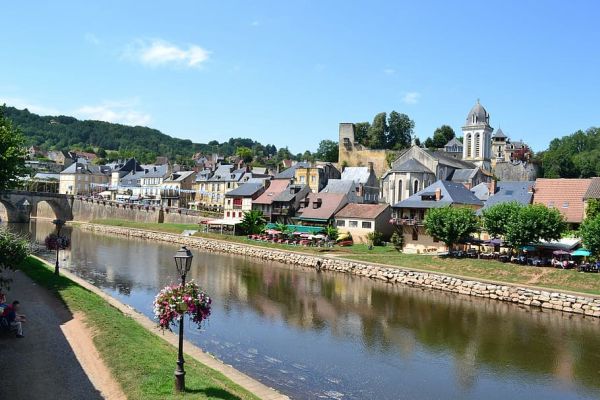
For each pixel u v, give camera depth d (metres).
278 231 79.62
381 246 70.50
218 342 29.94
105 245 81.12
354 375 25.62
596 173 120.25
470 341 31.98
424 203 67.94
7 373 18.73
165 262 63.25
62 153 197.50
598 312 38.88
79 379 18.47
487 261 52.78
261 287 48.00
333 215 78.25
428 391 24.00
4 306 24.45
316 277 55.06
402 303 42.53
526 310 41.00
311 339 31.42
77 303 30.39
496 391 24.28
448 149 143.12
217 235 86.44
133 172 159.00
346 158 133.38
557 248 51.06
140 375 18.50
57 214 130.50
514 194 67.81
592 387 24.98
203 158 195.88
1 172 45.88
